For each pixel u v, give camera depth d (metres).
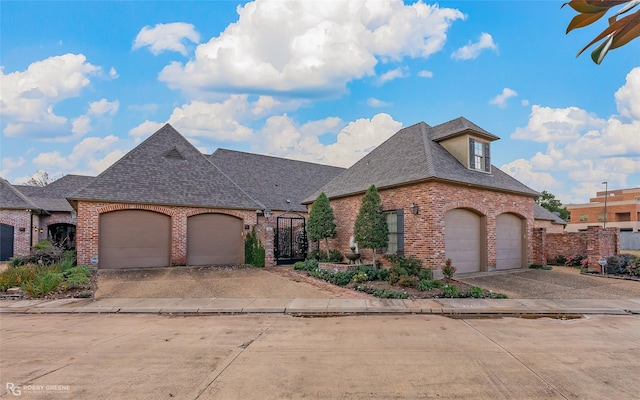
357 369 5.28
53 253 15.26
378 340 6.76
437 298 10.58
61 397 4.39
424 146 15.98
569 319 8.58
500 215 16.56
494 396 4.41
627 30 1.17
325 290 11.85
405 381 4.84
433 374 5.08
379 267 15.30
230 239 18.48
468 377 4.98
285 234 21.45
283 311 9.27
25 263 14.84
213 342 6.66
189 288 12.06
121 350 6.18
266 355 5.91
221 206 17.78
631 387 4.69
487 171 16.44
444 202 13.72
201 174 18.77
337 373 5.13
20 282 11.59
